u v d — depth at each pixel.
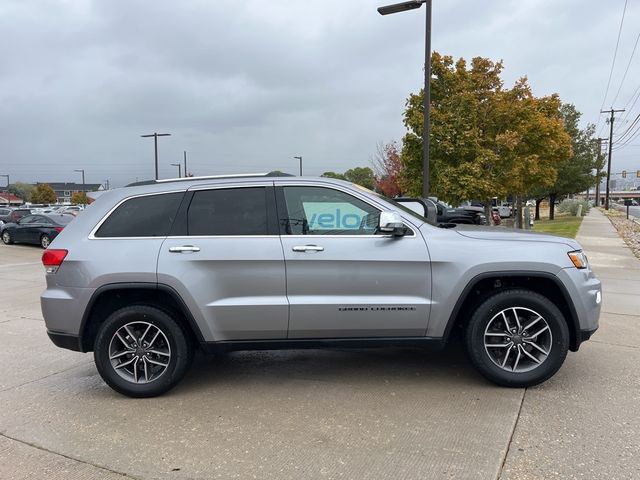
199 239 4.42
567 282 4.32
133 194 4.64
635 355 5.35
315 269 4.35
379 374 4.94
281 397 4.43
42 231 20.19
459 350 5.67
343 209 4.50
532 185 17.50
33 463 3.40
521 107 14.22
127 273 4.36
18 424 4.00
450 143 13.71
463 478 3.09
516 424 3.77
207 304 4.36
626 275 10.94
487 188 13.59
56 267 4.50
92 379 5.03
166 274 4.34
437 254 4.34
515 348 4.42
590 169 33.72
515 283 4.55
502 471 3.15
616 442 3.48
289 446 3.55
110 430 3.87
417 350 5.71
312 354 5.65
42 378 5.06
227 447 3.56
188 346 4.53
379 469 3.22
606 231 22.81
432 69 14.27
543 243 4.41
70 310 4.42
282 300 4.36
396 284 4.36
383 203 4.52
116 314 4.43
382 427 3.79
